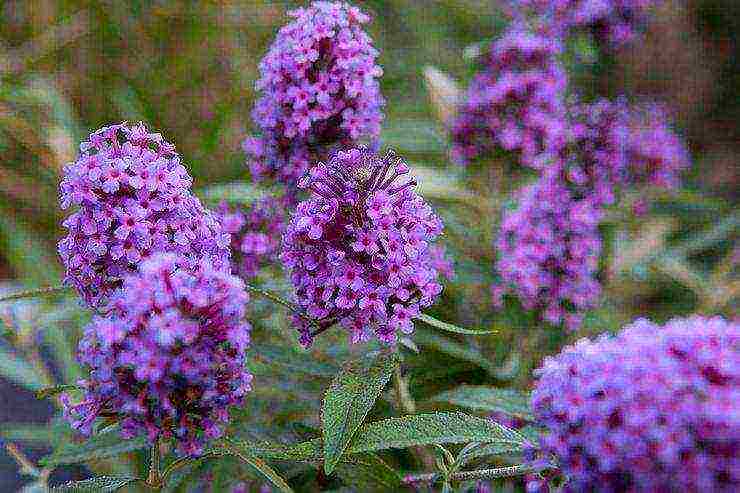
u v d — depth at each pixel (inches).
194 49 47.9
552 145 29.5
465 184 33.4
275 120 26.7
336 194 24.2
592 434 21.6
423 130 37.5
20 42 49.6
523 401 26.1
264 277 27.9
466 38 50.6
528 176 34.1
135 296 22.2
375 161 24.5
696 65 53.3
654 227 37.2
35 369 30.6
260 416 27.8
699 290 35.1
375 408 27.4
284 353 26.4
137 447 25.5
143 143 24.7
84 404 22.8
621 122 29.6
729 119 55.7
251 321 27.5
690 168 51.4
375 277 24.1
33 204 45.6
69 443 26.1
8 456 31.7
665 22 52.6
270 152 27.1
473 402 26.1
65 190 23.8
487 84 32.2
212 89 47.9
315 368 26.2
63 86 46.5
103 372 22.3
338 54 26.3
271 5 48.6
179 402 22.6
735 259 35.6
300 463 26.9
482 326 29.9
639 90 52.6
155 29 47.6
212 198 30.0
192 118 46.8
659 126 33.7
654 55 52.4
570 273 28.8
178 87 46.9
